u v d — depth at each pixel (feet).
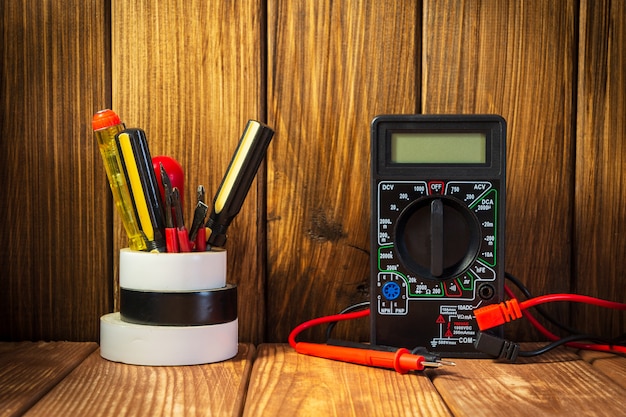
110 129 2.76
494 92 3.16
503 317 2.68
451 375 2.49
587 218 3.18
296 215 3.15
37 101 3.14
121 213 2.79
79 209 3.15
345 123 3.15
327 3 3.14
